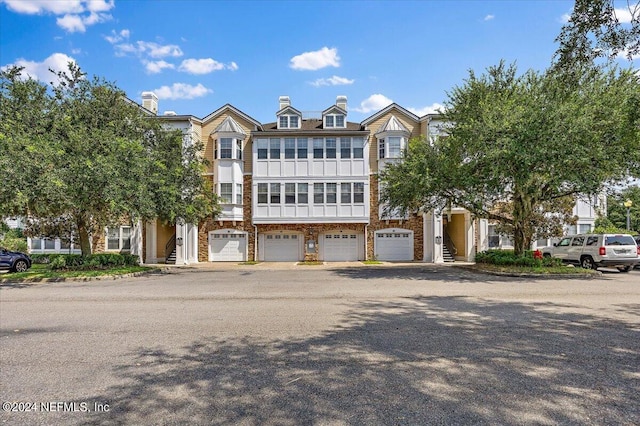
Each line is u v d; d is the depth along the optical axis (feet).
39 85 57.21
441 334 22.27
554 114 47.44
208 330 23.48
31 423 12.09
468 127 52.80
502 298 35.17
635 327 23.73
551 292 38.83
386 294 38.09
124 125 62.34
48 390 14.58
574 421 11.94
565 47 22.59
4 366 17.22
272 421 12.07
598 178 50.44
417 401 13.37
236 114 94.17
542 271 53.93
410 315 27.68
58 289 45.09
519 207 61.46
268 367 16.84
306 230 92.07
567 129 47.47
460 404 13.12
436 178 58.34
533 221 74.33
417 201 64.64
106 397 13.92
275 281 50.85
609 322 25.14
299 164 91.56
